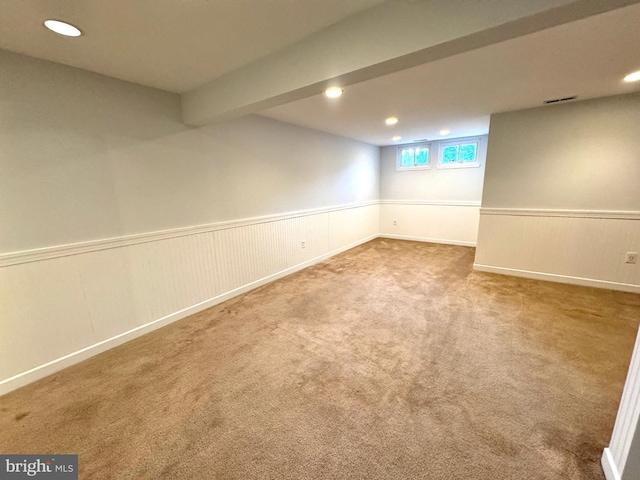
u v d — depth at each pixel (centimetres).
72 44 165
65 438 146
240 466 130
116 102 221
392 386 179
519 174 355
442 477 123
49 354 200
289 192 397
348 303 305
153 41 164
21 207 183
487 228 391
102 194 219
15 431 151
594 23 150
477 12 114
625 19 145
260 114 337
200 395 174
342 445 139
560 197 338
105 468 130
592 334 233
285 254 400
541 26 112
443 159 570
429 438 142
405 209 631
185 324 267
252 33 159
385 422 152
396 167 625
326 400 168
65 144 198
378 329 249
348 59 151
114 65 197
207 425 152
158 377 192
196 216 286
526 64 203
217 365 203
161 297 262
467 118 370
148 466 130
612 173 307
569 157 325
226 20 145
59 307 203
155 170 250
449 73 218
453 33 120
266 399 170
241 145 322
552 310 277
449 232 585
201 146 283
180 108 262
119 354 221
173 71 209
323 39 158
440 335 238
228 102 219
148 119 241
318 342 230
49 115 190
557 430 145
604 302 291
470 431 146
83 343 216
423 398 168
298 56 170
